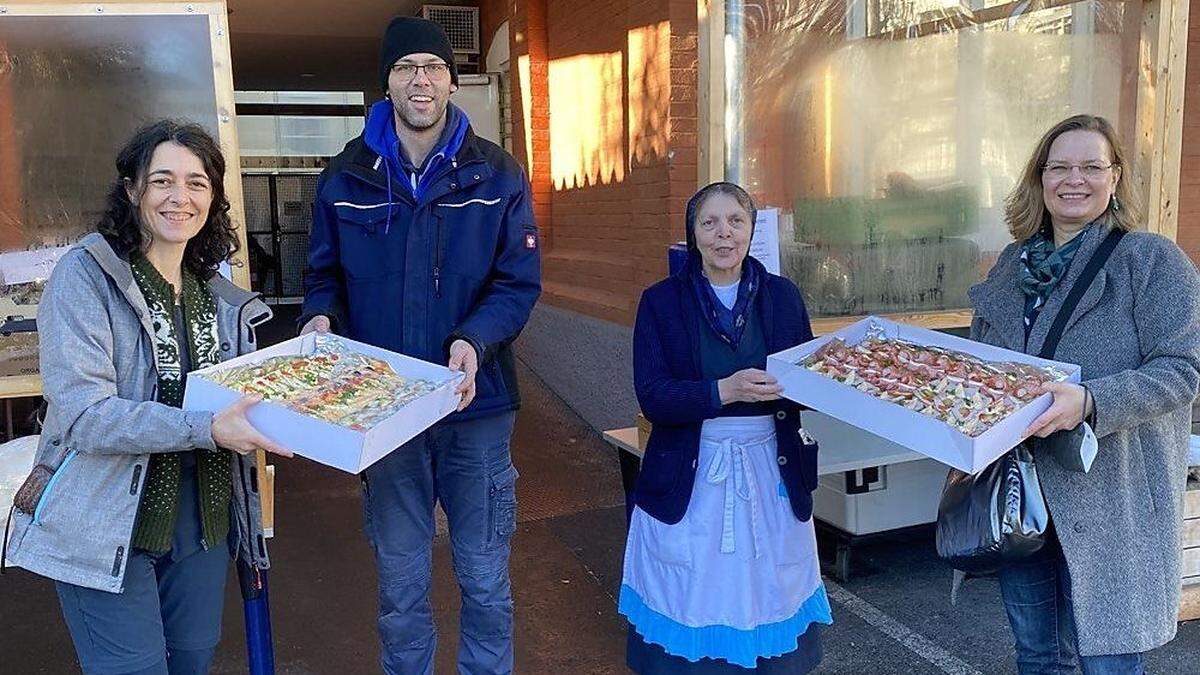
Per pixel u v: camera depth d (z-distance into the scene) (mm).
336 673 2906
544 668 2961
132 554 1825
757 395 2182
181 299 1939
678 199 4492
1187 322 1916
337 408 1857
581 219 6016
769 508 2338
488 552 2424
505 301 2320
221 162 1937
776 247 3791
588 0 5633
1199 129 5527
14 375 3539
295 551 3898
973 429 1850
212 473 1969
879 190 4078
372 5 7852
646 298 2438
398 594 2385
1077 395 1867
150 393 1840
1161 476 2041
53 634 3139
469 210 2301
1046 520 1986
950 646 3084
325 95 14008
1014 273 2201
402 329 2307
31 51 3391
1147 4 3740
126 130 3506
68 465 1772
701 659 2344
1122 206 2059
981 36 4074
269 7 7879
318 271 2424
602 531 4145
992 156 4188
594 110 5668
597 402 5598
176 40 3467
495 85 7211
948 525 2162
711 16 3609
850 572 3703
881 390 2029
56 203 3523
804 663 2439
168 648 2018
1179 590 2066
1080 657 2082
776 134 3885
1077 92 4051
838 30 3912
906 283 4172
